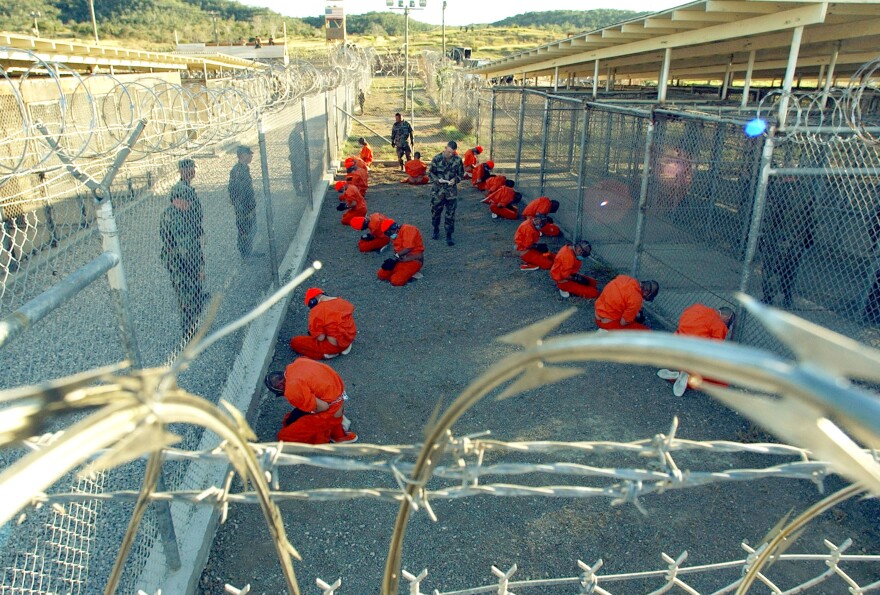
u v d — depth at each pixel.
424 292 8.52
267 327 7.04
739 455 5.04
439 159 10.38
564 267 8.00
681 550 4.09
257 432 5.34
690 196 10.21
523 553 4.07
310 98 13.07
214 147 6.22
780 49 9.40
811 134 6.38
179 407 1.16
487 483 4.75
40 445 2.06
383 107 34.78
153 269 6.48
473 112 24.20
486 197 13.13
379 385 6.10
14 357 4.93
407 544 4.16
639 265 7.86
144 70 16.50
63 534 3.64
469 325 7.47
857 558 2.70
